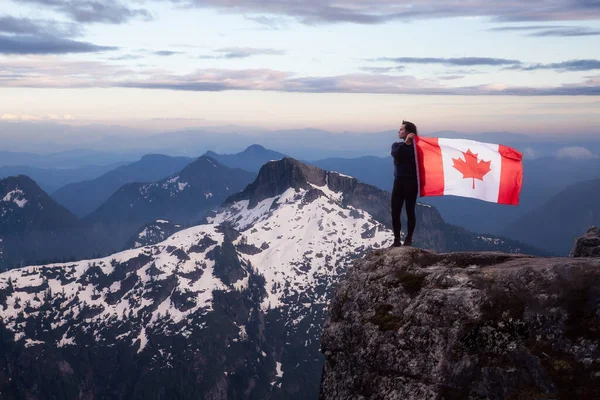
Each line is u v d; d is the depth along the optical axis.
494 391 17.11
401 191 24.78
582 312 16.72
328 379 22.58
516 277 18.58
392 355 20.16
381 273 22.94
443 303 19.53
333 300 24.05
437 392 18.30
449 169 24.48
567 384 15.77
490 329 18.02
